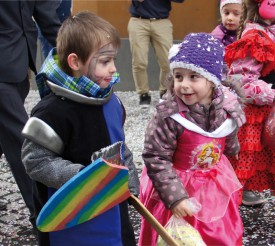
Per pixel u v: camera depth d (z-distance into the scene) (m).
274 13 3.25
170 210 2.37
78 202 1.90
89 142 2.08
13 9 3.18
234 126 2.46
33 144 2.03
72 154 2.07
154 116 2.42
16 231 3.48
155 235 2.54
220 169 2.56
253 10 3.36
